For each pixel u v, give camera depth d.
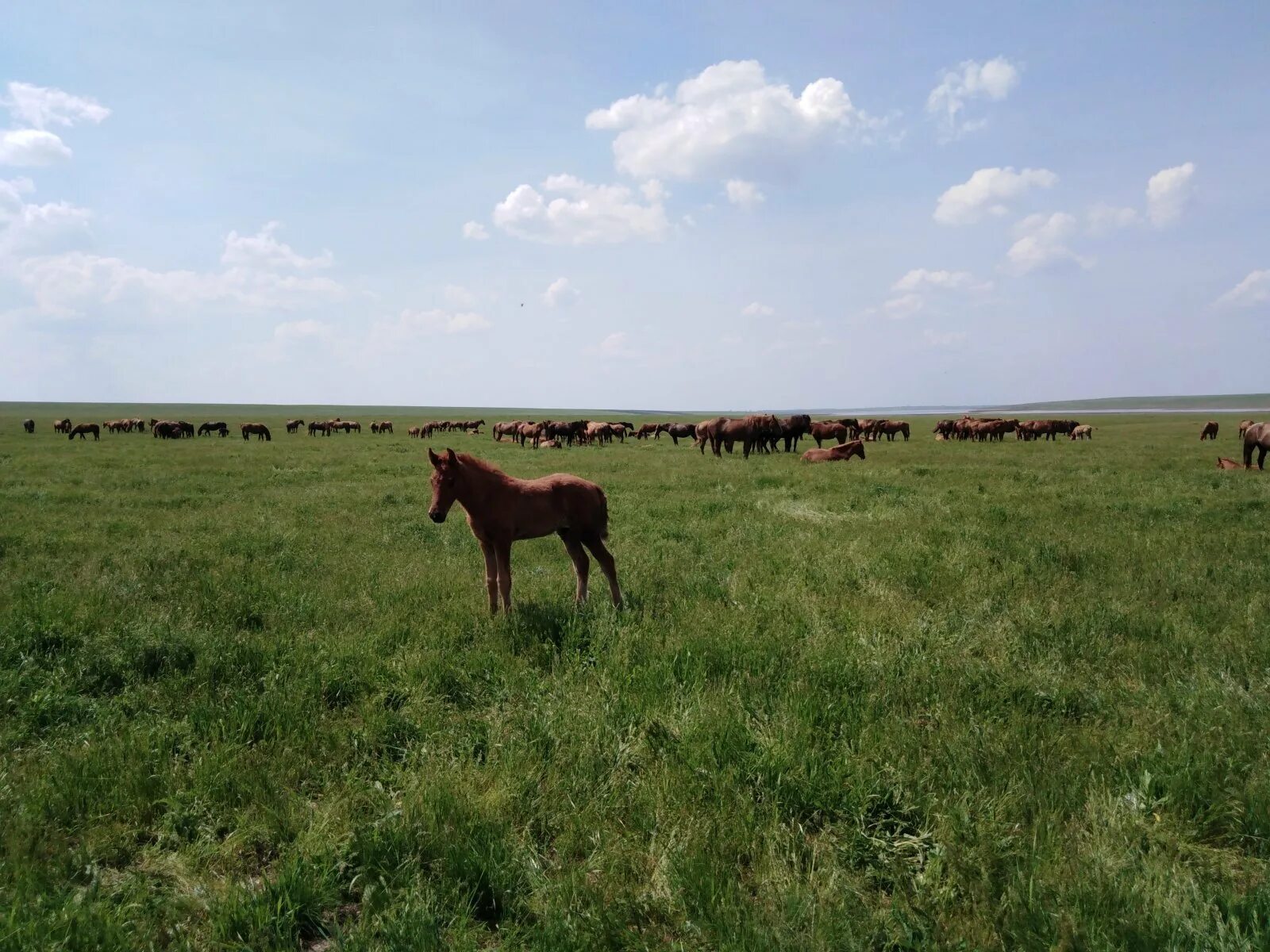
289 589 7.89
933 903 2.95
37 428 67.94
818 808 3.63
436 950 2.77
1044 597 7.29
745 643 5.82
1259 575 7.99
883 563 8.76
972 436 48.59
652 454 34.19
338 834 3.48
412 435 63.22
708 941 2.78
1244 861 3.26
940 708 4.66
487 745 4.38
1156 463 25.31
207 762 4.06
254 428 54.66
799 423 36.62
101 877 3.28
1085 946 2.61
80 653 5.76
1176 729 4.30
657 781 3.82
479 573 8.94
